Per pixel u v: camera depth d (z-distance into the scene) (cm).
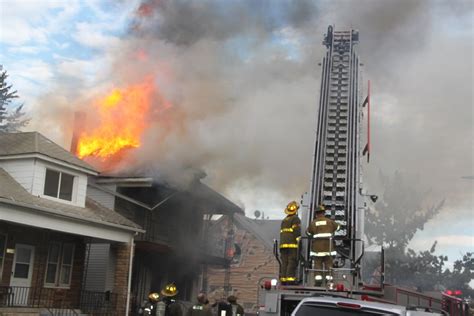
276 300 996
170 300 1495
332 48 1526
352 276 1115
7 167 1736
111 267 2158
